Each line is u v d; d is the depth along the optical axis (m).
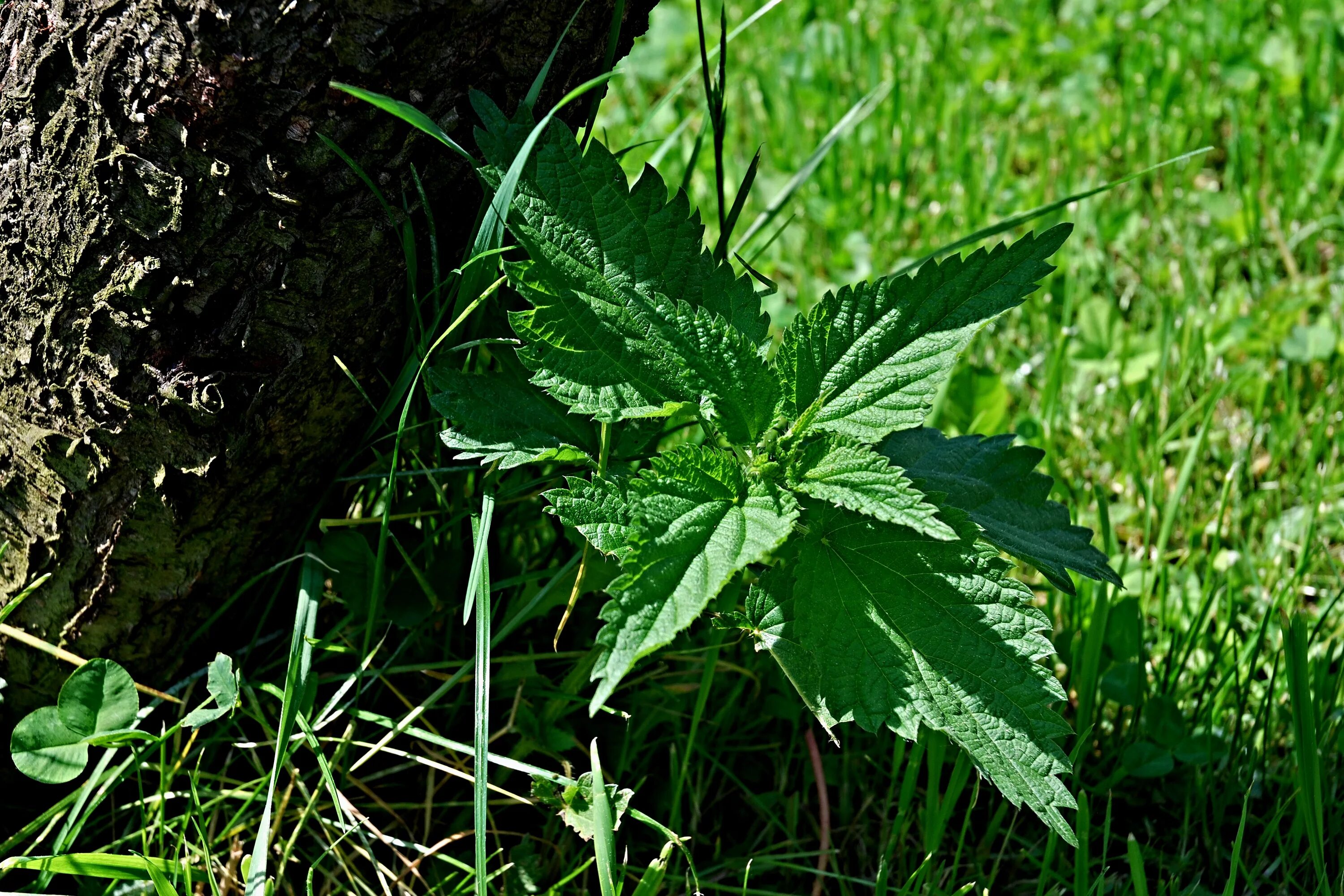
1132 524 1.18
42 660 1.02
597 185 0.99
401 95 0.96
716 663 1.04
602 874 0.96
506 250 0.97
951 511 0.97
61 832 0.98
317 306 0.98
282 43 0.95
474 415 0.99
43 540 1.00
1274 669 1.06
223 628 1.03
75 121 0.96
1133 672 1.08
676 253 0.99
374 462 1.03
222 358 0.98
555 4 0.98
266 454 0.99
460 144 0.98
